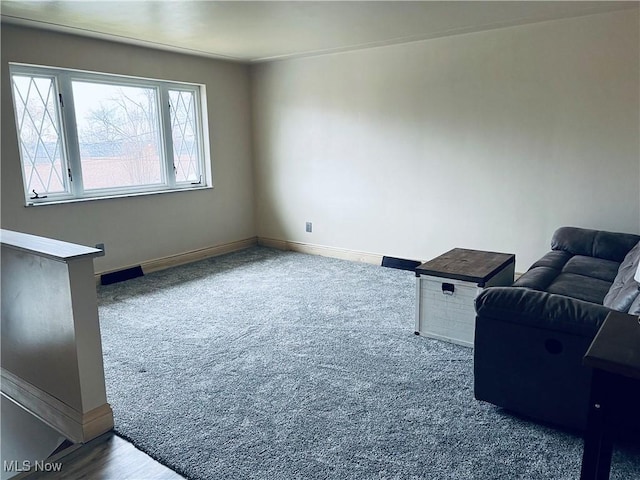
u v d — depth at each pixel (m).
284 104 5.54
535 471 1.88
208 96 5.33
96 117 4.43
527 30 3.89
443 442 2.07
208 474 1.89
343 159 5.18
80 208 4.27
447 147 4.48
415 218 4.80
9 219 3.81
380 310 3.73
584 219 3.89
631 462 1.90
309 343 3.13
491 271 3.03
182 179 5.30
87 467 1.95
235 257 5.50
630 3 3.30
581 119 3.78
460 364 2.82
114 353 3.00
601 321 1.90
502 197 4.25
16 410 2.53
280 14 3.43
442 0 3.15
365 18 3.59
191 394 2.50
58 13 3.36
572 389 2.02
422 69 4.49
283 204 5.80
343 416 2.28
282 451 2.03
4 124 3.71
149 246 4.90
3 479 2.44
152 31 3.94
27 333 2.34
